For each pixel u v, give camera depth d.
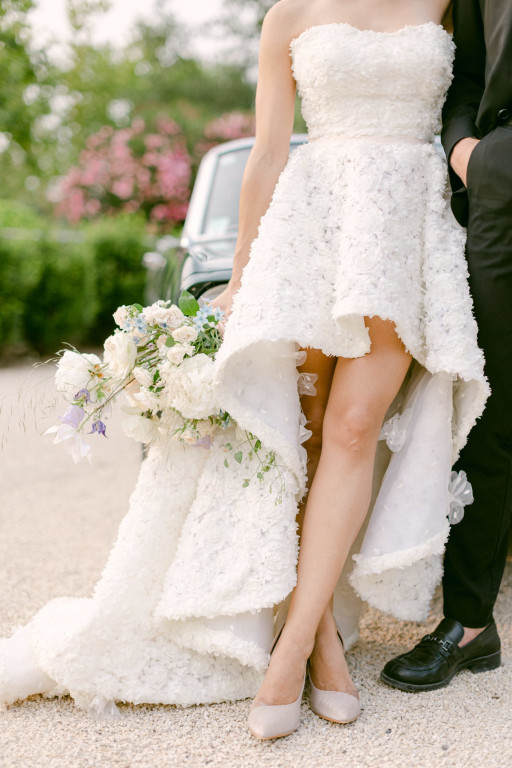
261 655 1.77
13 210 9.34
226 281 2.67
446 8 1.94
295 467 1.80
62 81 10.69
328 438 1.81
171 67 19.08
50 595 2.49
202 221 3.36
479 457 1.93
